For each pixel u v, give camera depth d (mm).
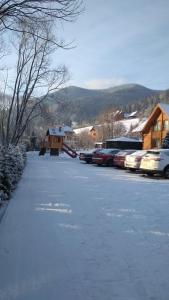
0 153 11000
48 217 9078
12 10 6633
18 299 4535
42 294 4680
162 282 5090
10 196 11664
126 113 130500
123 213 9656
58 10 6875
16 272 5422
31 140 68062
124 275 5328
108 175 21703
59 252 6336
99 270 5512
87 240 7074
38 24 7504
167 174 20594
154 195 13023
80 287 4898
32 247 6609
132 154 24984
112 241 7023
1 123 24312
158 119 45812
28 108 26438
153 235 7492
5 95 25438
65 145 54594
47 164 33125
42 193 13180
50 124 31703
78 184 16250
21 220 8719
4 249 6480
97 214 9484
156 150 21422
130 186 15789
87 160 35844
